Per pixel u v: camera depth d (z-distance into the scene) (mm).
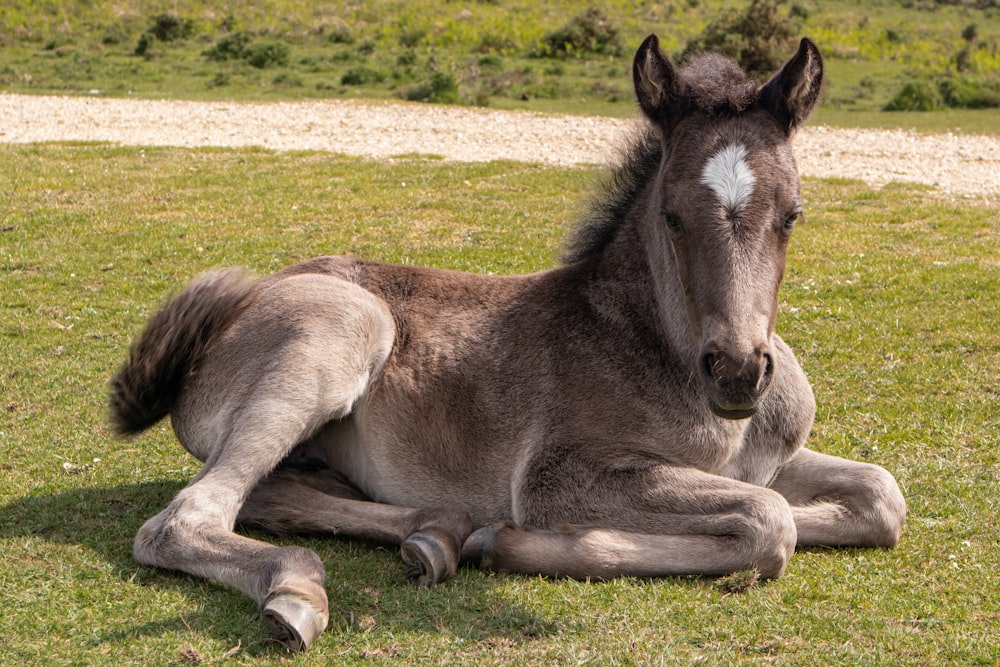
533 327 7129
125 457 8523
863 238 17609
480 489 7000
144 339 7410
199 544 6098
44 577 6168
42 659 5242
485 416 6969
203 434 7328
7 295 13625
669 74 6070
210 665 5230
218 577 5980
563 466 6609
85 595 5938
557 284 7352
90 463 8367
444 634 5605
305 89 47156
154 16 69438
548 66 59875
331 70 54500
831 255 16391
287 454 6961
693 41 47969
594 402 6688
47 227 17547
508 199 20234
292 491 7090
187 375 7438
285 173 22797
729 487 6391
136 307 13148
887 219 19250
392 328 7328
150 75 50594
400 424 7129
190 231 17391
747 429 6961
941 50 79562
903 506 6934
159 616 5727
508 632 5656
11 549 6547
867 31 84188
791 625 5727
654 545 6289
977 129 37812
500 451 6930
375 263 7930
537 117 34250
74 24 67812
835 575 6422
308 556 5828
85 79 49031
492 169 23250
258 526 7039
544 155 25953
